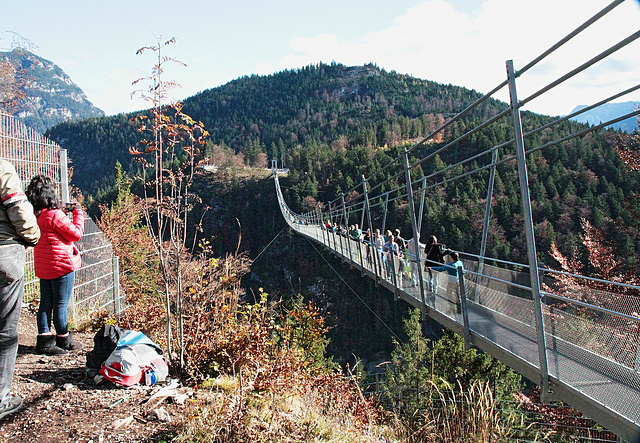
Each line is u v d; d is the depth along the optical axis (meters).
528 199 3.14
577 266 8.52
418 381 12.50
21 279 2.51
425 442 4.42
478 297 4.43
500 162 4.70
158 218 3.48
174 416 2.73
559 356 3.08
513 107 3.13
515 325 3.68
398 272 7.40
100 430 2.46
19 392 2.79
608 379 2.64
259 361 3.65
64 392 2.88
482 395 4.47
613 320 2.64
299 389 3.87
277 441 2.69
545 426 7.09
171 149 3.59
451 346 12.79
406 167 5.72
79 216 3.71
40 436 2.35
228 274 4.68
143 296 6.56
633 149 7.98
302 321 8.45
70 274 3.69
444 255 5.82
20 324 4.30
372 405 5.07
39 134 5.68
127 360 3.07
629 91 2.52
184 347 3.75
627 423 2.47
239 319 4.64
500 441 4.36
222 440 2.55
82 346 3.94
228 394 3.08
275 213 66.00
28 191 3.51
